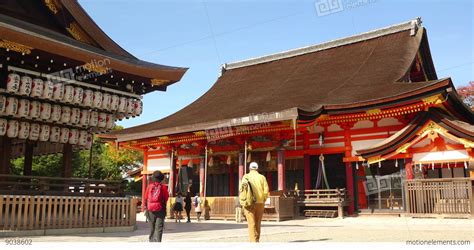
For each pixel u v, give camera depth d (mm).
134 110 18562
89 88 17328
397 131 28609
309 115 27391
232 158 35344
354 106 28047
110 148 59438
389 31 38906
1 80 15336
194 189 37469
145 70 17438
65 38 16719
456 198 22438
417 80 38562
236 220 27031
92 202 16000
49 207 14625
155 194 11258
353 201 29172
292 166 32875
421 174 25734
